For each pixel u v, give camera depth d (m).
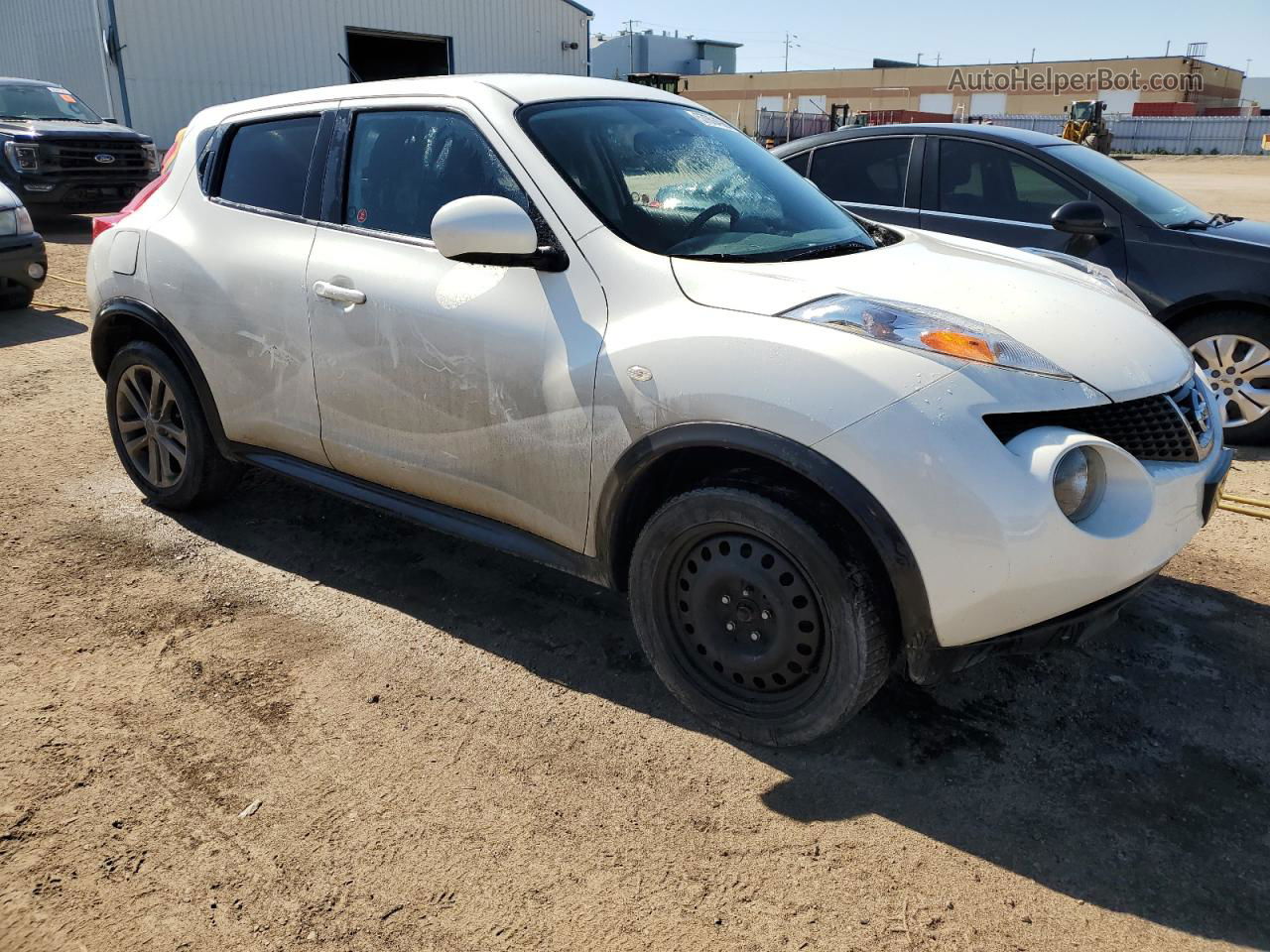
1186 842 2.27
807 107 75.56
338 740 2.65
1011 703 2.81
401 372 3.04
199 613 3.33
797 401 2.29
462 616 3.32
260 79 20.78
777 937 2.00
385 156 3.21
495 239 2.57
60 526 4.02
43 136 12.19
